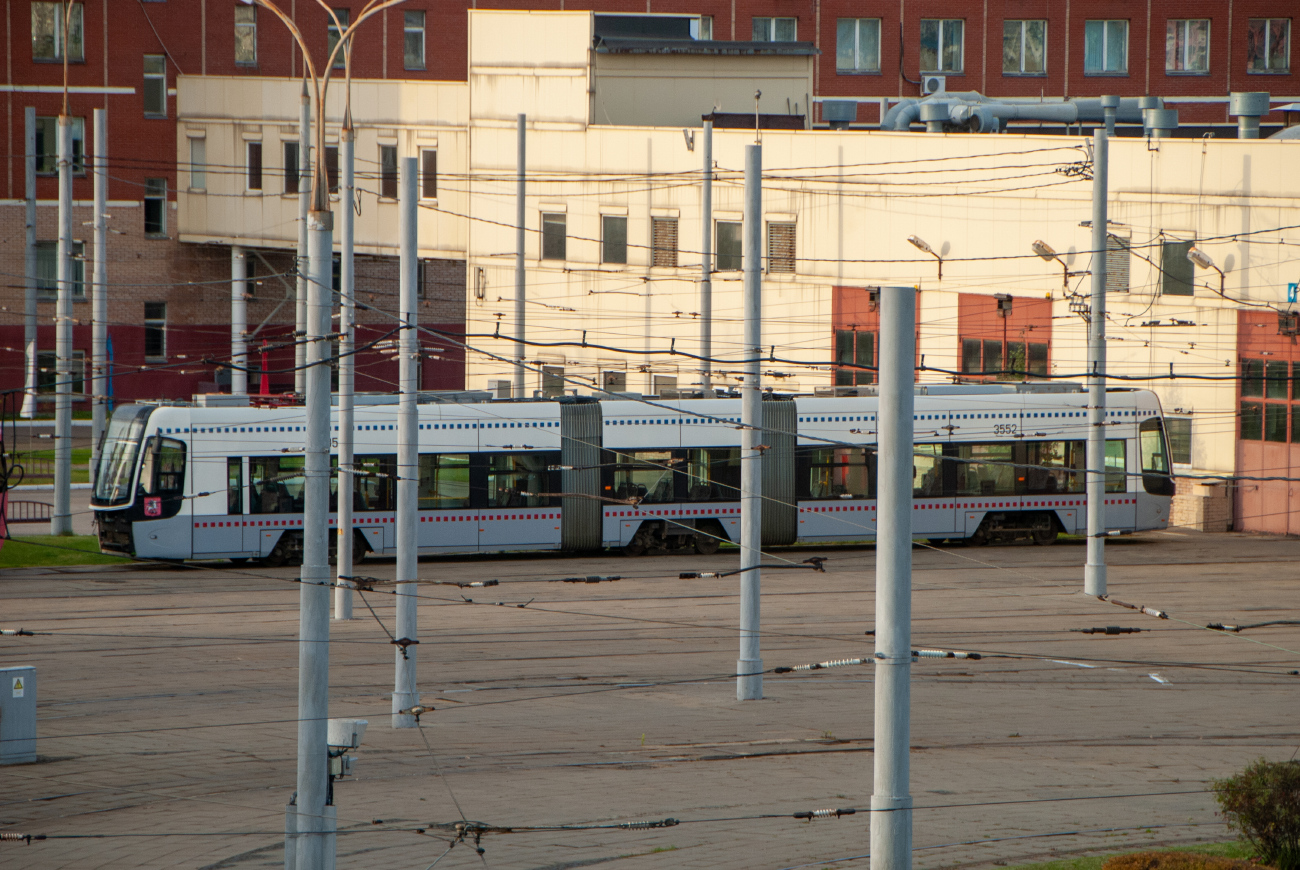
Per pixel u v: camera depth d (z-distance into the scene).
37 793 52.75
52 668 74.88
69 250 124.88
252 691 70.38
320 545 40.38
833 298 147.12
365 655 79.75
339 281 190.88
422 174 176.38
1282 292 122.88
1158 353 131.50
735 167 150.62
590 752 59.25
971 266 138.25
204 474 108.19
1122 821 48.09
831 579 105.00
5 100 195.25
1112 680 74.69
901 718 35.84
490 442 114.00
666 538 118.50
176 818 48.78
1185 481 132.50
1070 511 122.44
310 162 149.75
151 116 199.12
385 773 55.56
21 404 197.88
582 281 159.62
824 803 50.41
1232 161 125.06
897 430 36.06
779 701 70.38
